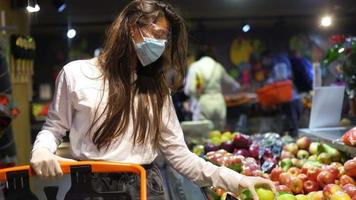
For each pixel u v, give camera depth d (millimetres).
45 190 1201
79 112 1352
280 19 6898
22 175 1189
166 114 1427
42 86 5855
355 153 1968
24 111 3902
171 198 1719
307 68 5711
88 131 1345
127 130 1346
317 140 2463
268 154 2449
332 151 2240
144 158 1383
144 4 1358
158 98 1391
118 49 1336
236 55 7273
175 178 1899
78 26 6422
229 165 2068
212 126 3617
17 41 3330
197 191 1781
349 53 2566
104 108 1326
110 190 1216
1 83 2660
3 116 2596
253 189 1370
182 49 1494
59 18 5539
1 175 1180
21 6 3449
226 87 5000
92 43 7000
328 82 3236
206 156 2322
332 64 3033
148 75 1403
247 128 4098
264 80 7102
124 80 1340
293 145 2541
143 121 1352
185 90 4887
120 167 1225
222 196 1685
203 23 7035
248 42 7234
